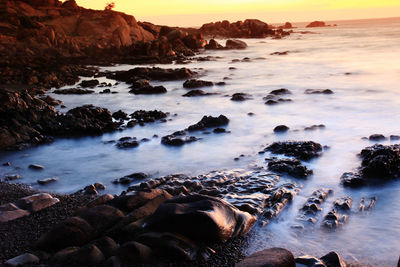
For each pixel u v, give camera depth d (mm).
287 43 77812
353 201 8906
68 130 15961
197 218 6832
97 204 8375
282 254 5895
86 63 45906
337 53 50750
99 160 12742
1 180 10953
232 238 7180
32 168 12023
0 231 7648
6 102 16266
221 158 12391
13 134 14789
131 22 74000
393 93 22516
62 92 26797
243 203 8398
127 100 24031
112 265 6117
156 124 17547
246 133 15336
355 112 18328
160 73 33031
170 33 71312
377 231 7520
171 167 11758
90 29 64625
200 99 23375
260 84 28188
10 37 51844
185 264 6348
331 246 7016
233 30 114938
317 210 8375
